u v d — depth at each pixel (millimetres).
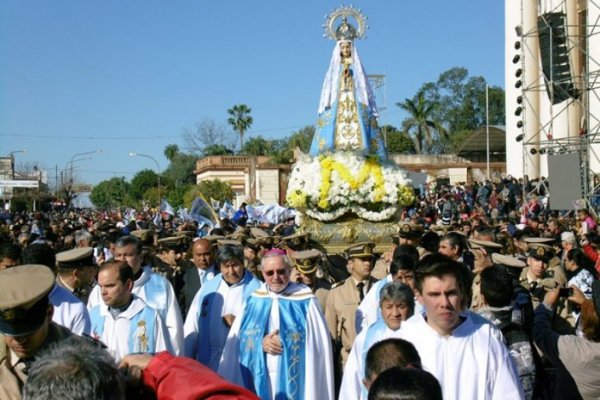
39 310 3799
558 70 22391
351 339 6938
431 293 4078
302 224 12766
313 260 7617
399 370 2711
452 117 87312
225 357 5828
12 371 3939
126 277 5578
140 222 22422
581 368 4645
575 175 18641
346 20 14484
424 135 70000
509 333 5047
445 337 4148
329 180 12320
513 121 32031
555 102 23094
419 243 9203
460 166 42812
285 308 5785
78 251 6957
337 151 13000
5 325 3725
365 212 12508
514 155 32094
